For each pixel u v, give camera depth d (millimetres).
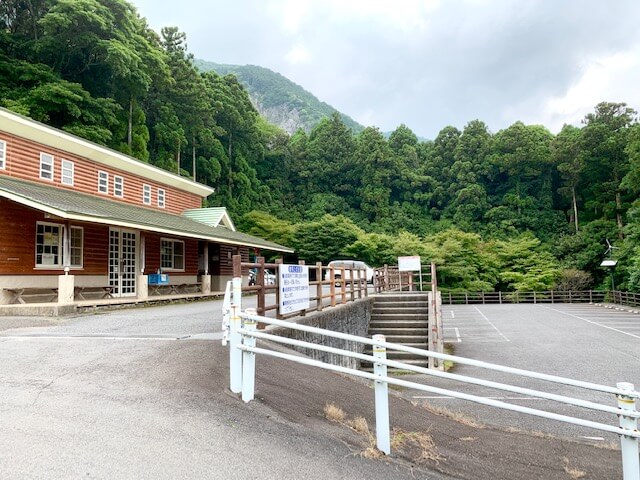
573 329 18078
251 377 4020
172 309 12281
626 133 47531
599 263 39375
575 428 6316
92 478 2674
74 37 30250
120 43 31250
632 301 30047
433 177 61938
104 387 4215
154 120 41062
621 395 3164
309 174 59938
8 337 6500
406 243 36531
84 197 14352
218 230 19641
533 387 9156
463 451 3990
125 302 12688
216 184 47344
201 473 2826
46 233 12633
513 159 55344
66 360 5094
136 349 5520
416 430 4273
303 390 4625
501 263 39688
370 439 3721
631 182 36125
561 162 54062
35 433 3248
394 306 15102
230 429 3475
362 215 56500
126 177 17625
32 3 31906
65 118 29047
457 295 36562
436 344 11867
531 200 53688
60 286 10703
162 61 37469
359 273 13945
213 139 46594
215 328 7777
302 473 2979
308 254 40156
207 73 53344
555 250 43281
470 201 55438
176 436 3291
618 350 13023
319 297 9336
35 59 30688
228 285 4699
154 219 15031
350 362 10883
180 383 4312
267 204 52562
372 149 60750
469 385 9320
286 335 6719
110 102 31062
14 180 12344
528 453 4199
